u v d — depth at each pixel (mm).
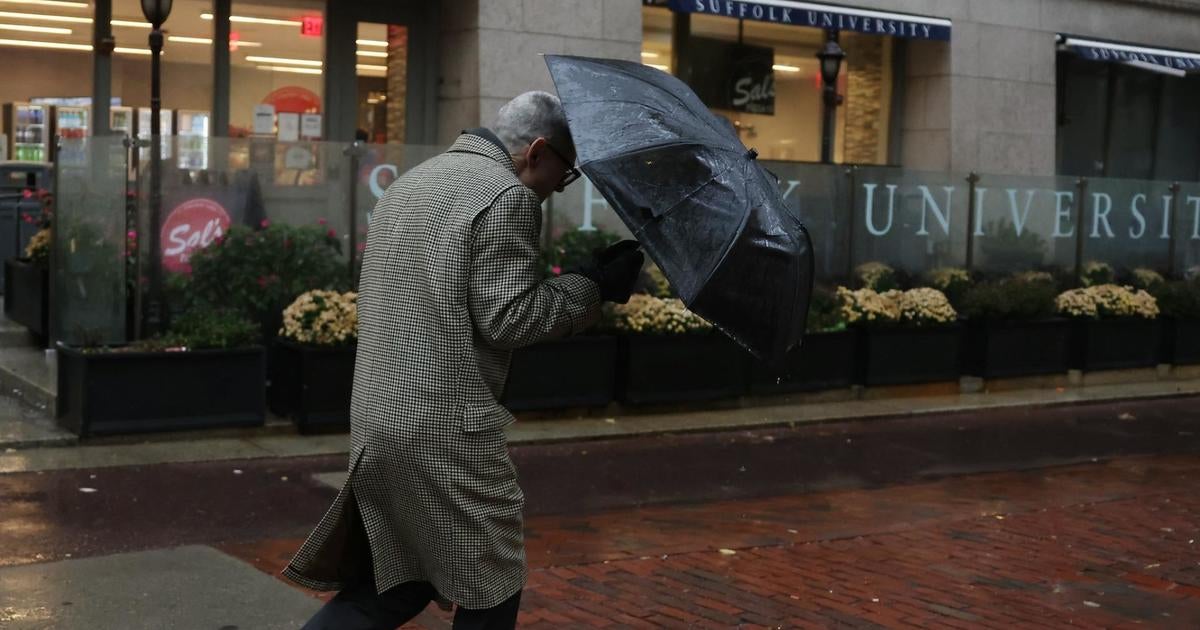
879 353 12727
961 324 13352
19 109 13453
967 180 14008
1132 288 15125
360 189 10477
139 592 5516
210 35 13438
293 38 13797
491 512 3410
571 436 10133
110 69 13109
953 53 17281
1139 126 20797
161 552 6211
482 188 3355
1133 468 9883
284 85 13805
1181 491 8891
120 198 9523
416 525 3395
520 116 3561
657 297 11680
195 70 13414
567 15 14195
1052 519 7844
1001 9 17688
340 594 3645
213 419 9312
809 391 12273
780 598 5945
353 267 10508
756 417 11398
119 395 8953
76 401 8969
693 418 11203
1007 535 7383
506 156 3541
